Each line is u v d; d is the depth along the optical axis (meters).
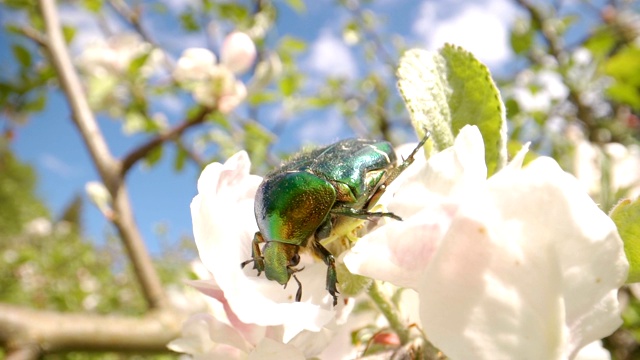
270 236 0.05
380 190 0.05
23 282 0.59
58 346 0.16
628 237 0.05
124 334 0.17
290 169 0.05
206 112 0.22
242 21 0.32
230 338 0.06
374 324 0.07
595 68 0.27
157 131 0.26
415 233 0.05
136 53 0.28
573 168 0.12
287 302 0.06
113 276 0.67
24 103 0.26
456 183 0.05
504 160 0.06
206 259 0.05
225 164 0.06
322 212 0.05
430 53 0.07
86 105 0.21
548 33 0.30
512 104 0.25
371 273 0.05
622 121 0.31
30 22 0.26
